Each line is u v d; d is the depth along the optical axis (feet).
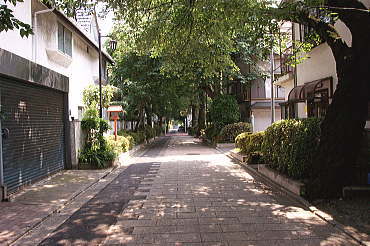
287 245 14.67
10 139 26.13
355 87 21.30
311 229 16.74
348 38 29.35
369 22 20.54
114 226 17.87
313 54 38.78
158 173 36.76
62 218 19.71
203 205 21.99
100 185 30.35
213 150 67.62
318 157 22.43
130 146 60.23
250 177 33.09
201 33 31.76
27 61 28.84
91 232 16.99
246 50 68.95
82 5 25.07
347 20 21.25
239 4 21.75
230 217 19.08
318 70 37.58
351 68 21.36
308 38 31.07
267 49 28.91
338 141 21.67
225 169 39.06
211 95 85.87
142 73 72.54
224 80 79.30
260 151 41.78
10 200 23.68
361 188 21.61
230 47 39.70
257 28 23.58
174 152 64.23
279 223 17.79
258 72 82.89
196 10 27.02
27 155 29.32
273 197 24.06
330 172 21.75
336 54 22.59
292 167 25.73
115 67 74.79
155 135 130.62
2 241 15.65
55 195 25.38
